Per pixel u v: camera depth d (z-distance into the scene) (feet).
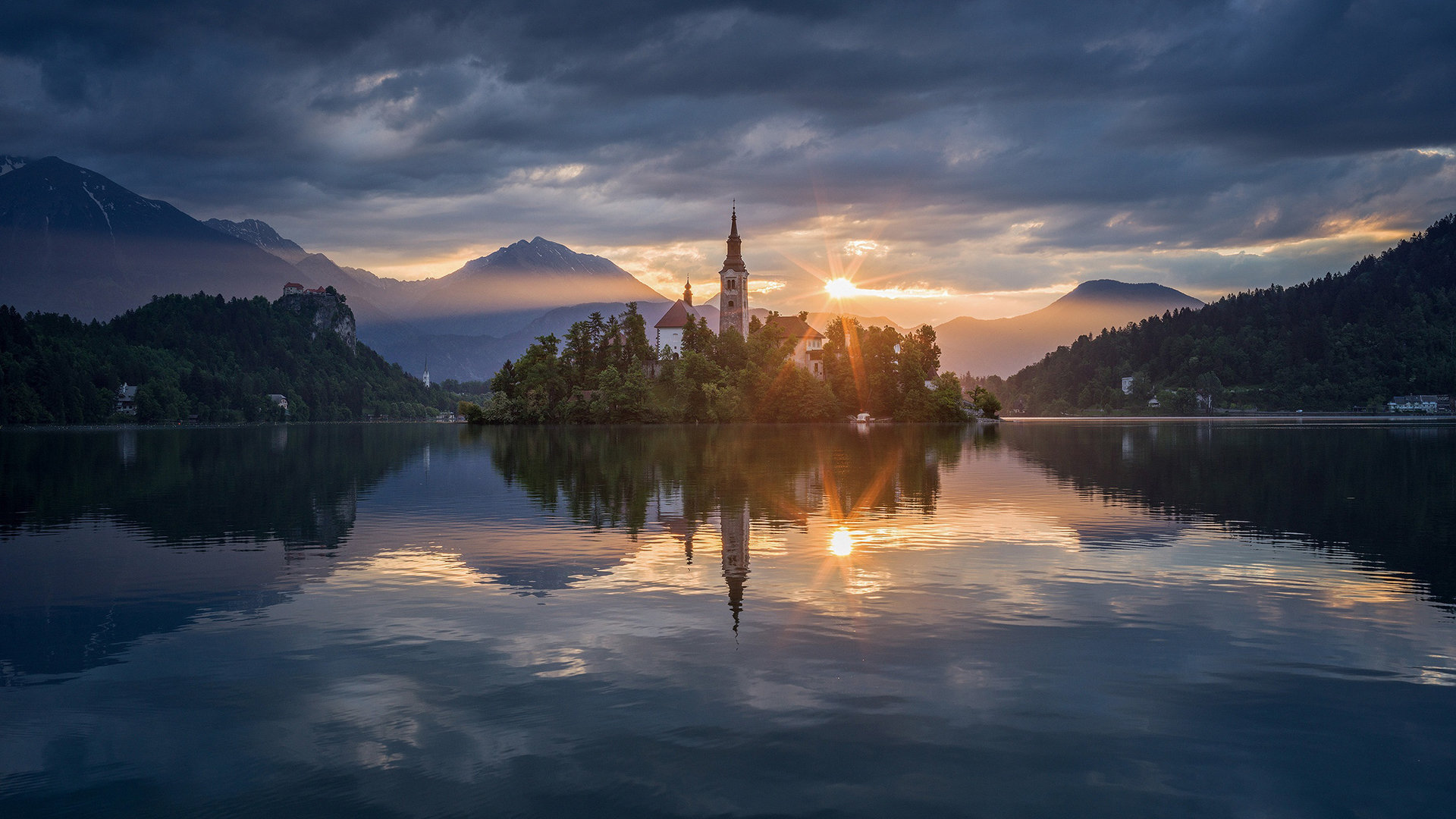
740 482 156.97
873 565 78.84
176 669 51.01
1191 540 91.81
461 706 44.91
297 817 34.47
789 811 34.47
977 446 287.89
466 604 65.00
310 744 40.75
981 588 69.67
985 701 45.37
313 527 104.27
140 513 118.62
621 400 541.75
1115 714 43.68
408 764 38.65
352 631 58.23
